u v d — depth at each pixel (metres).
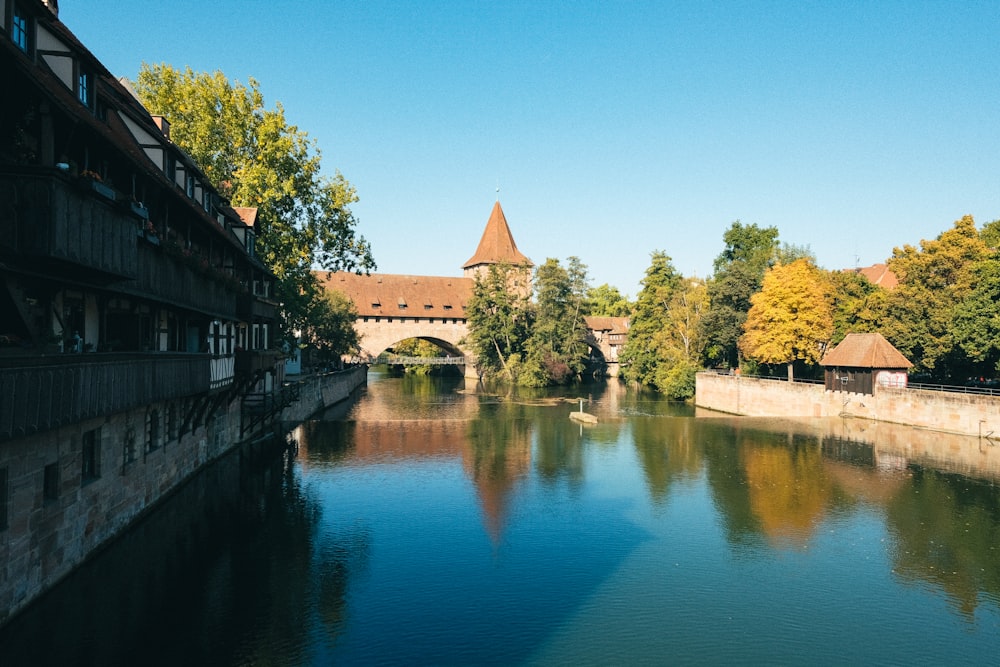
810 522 24.62
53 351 13.95
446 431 45.59
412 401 65.44
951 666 14.66
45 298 14.75
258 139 39.16
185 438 25.80
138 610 15.95
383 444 40.00
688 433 45.22
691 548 21.84
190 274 21.94
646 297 81.62
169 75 38.31
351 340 77.69
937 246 48.72
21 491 13.18
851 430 45.50
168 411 23.81
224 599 16.86
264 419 36.03
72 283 14.80
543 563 20.39
